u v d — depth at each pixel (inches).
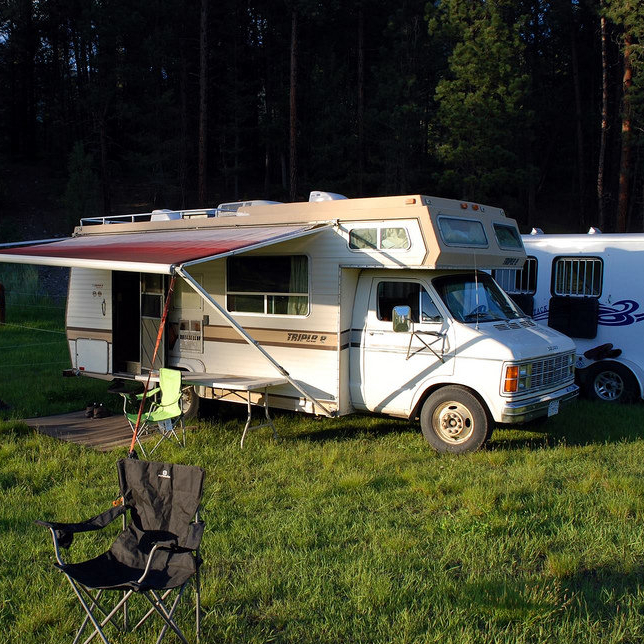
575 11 1127.0
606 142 1058.1
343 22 1138.7
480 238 305.7
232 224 339.3
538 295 418.3
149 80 1084.5
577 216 1261.1
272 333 322.3
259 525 205.6
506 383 268.1
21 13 1296.8
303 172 1167.0
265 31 1193.4
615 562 180.2
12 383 443.5
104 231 410.9
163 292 368.8
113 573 137.2
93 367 401.4
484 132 859.4
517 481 241.4
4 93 1411.2
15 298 809.5
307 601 160.4
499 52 851.4
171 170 1165.7
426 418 287.7
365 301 303.0
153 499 147.6
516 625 148.2
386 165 985.5
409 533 198.7
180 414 286.4
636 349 380.2
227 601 160.9
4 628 149.9
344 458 275.0
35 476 252.8
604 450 283.4
